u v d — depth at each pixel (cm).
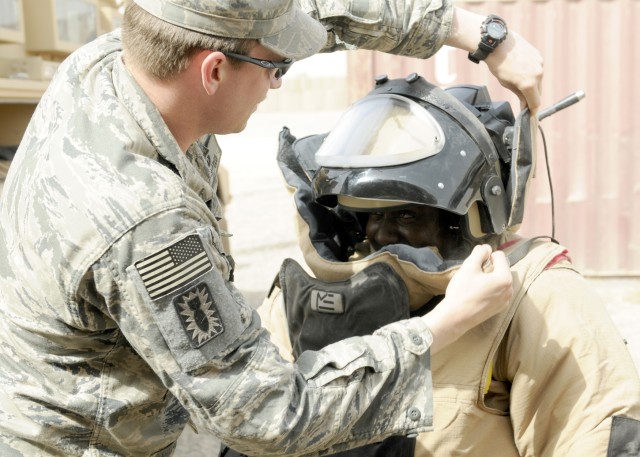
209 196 133
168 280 109
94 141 116
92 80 124
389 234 156
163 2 114
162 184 111
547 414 139
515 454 146
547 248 153
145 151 117
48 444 127
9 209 124
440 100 151
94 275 110
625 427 131
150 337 111
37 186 117
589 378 136
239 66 118
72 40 355
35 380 126
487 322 143
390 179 143
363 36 166
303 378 119
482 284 127
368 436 122
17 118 357
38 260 115
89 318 117
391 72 470
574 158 463
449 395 143
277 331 175
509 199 155
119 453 131
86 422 127
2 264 125
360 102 156
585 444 133
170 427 136
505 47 158
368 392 120
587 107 458
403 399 122
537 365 140
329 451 123
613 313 401
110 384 125
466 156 146
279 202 769
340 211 170
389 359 120
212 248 115
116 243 108
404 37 165
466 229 150
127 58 121
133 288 109
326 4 163
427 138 145
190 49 115
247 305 120
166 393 132
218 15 113
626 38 449
